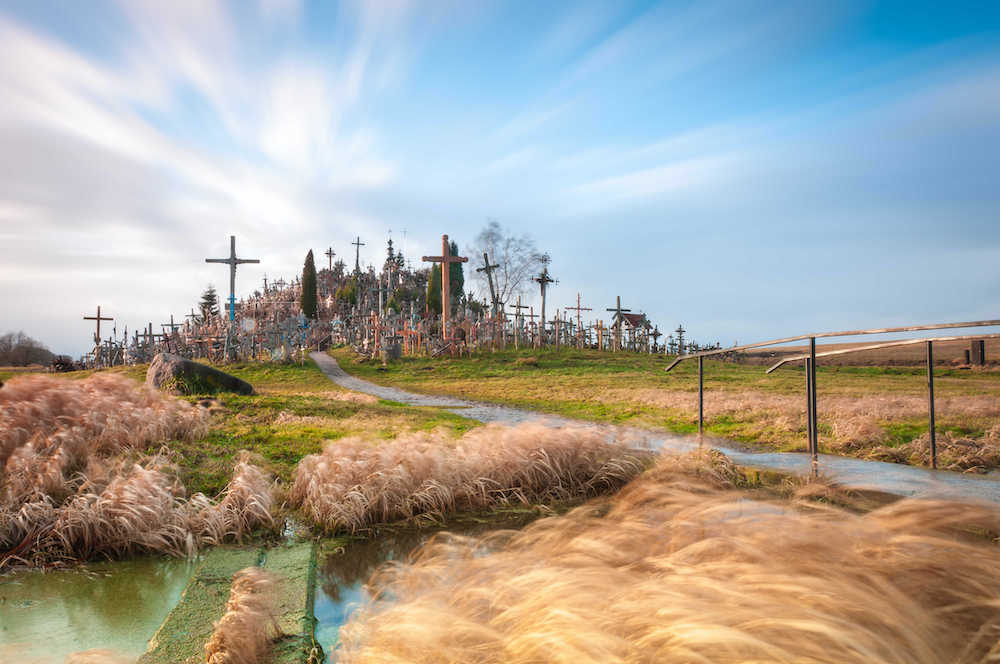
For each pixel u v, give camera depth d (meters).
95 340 47.69
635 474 8.42
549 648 2.27
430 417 14.82
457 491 7.49
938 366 33.69
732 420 14.80
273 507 6.94
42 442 7.72
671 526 4.06
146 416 9.72
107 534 5.56
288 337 40.19
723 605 2.34
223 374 17.48
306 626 3.74
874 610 2.31
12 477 6.22
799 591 2.40
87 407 9.63
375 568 5.26
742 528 3.61
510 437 8.82
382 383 32.16
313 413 14.08
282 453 9.41
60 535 5.45
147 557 5.49
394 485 7.01
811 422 8.07
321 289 86.75
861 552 3.08
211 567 4.99
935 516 3.65
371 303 74.69
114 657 3.32
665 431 13.72
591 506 7.14
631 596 2.60
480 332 46.62
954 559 2.89
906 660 2.11
